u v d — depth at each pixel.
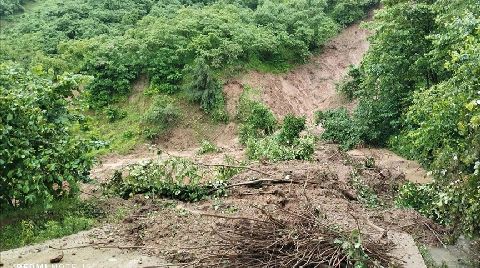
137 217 8.61
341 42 34.28
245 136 24.27
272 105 27.67
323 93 30.69
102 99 27.39
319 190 10.19
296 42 30.97
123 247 7.31
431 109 11.28
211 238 7.44
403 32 17.84
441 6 15.70
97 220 8.62
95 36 29.97
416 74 18.44
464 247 8.67
